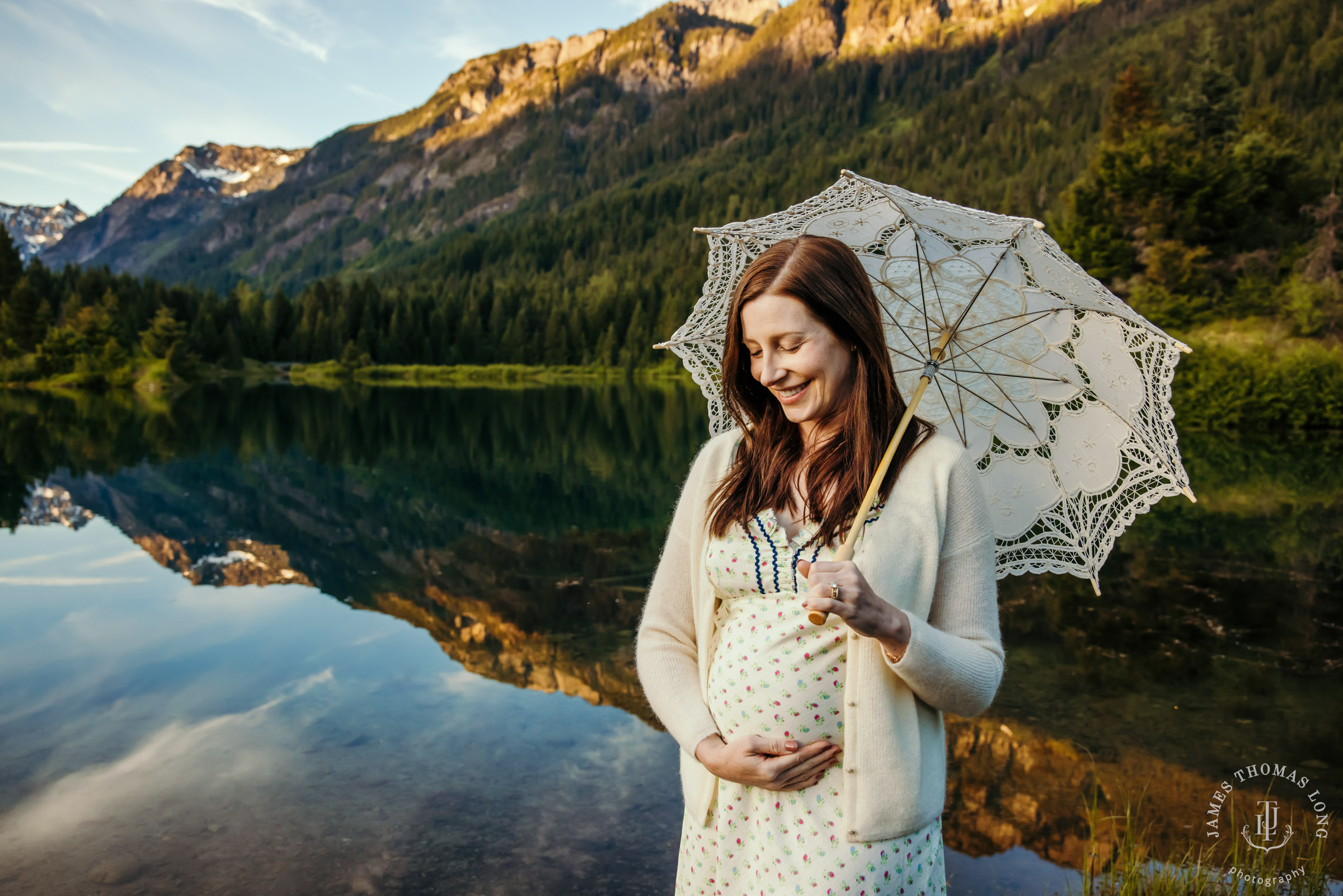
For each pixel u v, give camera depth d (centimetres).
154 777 331
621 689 425
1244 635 508
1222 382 1903
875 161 11531
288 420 2427
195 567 693
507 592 616
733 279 161
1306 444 1584
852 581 96
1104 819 291
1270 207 2819
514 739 364
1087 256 2764
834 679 113
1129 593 598
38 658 479
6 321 5669
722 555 122
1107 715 385
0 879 259
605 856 273
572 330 7906
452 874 263
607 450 1583
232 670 455
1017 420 153
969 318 152
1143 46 10119
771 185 12044
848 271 114
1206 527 825
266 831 288
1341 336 2161
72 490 1071
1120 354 146
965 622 110
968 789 315
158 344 5819
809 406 115
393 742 362
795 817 114
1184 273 2475
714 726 120
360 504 991
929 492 111
